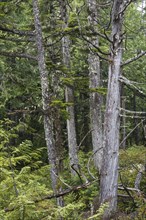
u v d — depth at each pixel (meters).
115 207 8.06
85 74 18.31
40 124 20.92
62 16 11.92
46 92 8.09
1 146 4.96
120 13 7.51
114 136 8.01
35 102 13.70
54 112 7.96
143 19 19.53
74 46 15.05
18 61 15.88
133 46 19.41
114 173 8.06
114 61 7.87
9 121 5.25
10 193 4.90
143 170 10.22
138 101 26.91
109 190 8.01
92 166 14.68
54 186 7.61
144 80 20.91
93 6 12.02
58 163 7.86
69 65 13.89
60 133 8.02
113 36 7.61
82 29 8.73
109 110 8.00
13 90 14.74
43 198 5.33
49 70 9.60
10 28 9.34
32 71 16.20
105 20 13.44
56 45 13.96
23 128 6.85
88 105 22.16
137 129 25.59
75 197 8.26
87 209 8.63
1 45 13.71
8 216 4.46
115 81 7.92
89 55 14.36
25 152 5.47
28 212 4.53
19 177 5.00
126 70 19.66
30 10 12.52
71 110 14.27
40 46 8.16
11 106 16.73
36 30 8.15
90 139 25.52
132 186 10.49
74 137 14.38
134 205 8.93
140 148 15.22
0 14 8.43
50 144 7.95
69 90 14.20
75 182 12.40
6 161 4.98
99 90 11.66
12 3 8.95
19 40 8.74
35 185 4.88
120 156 10.73
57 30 9.16
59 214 4.79
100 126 14.53
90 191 9.54
